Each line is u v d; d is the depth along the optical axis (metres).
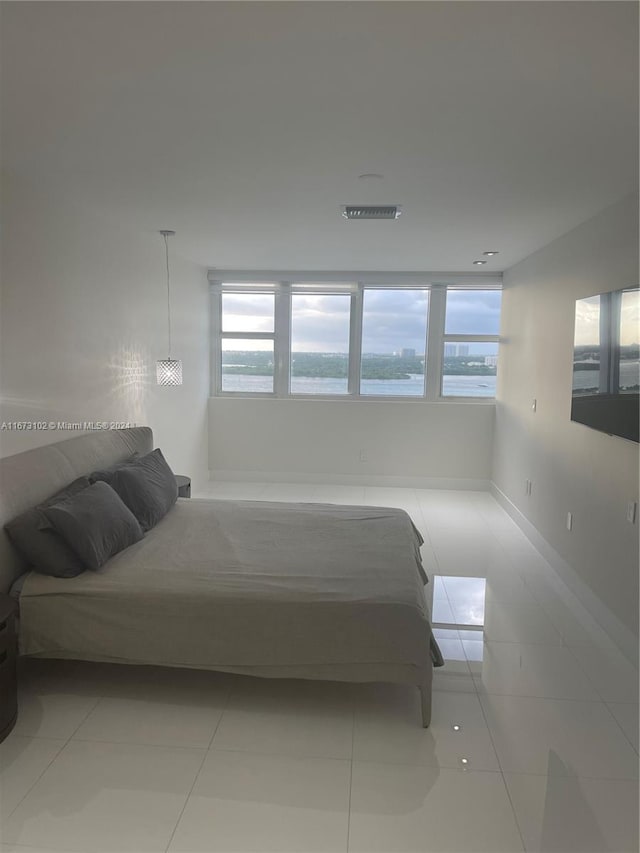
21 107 2.04
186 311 5.59
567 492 3.88
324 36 1.55
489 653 2.98
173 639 2.49
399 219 3.70
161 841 1.85
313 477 6.48
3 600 2.35
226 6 1.41
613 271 3.21
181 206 3.45
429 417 6.27
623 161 2.53
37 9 1.43
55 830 1.88
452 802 2.01
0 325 2.78
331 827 1.90
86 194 3.19
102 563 2.70
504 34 1.53
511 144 2.35
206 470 6.44
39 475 2.89
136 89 1.90
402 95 1.92
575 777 2.13
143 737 2.33
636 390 2.82
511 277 5.62
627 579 2.96
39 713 2.47
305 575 2.69
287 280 6.23
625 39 1.55
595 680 2.75
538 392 4.61
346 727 2.41
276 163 2.64
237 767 2.17
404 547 3.07
